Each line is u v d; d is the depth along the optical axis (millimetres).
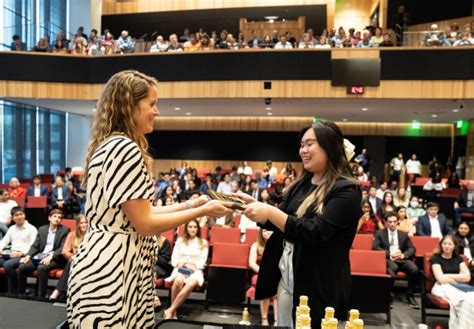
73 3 15625
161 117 17484
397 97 9703
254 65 10258
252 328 1645
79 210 9641
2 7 12508
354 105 11531
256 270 4992
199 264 5113
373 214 7195
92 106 12867
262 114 15516
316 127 1636
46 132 15094
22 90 10820
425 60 9570
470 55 9391
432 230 6668
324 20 16031
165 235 5855
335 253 1564
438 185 11328
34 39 13531
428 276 4777
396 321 4859
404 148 17047
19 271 5254
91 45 11445
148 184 1251
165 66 10703
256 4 16344
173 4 16953
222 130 17156
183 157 17422
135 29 17234
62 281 4570
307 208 1591
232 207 1418
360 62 9727
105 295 1191
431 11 14766
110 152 1218
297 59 10055
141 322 1360
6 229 7164
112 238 1230
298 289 1572
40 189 9664
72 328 1234
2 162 13102
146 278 1376
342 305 1565
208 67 10477
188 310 5117
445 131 16875
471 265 4980
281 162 16781
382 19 15242
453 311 3898
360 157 14562
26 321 1998
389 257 5695
